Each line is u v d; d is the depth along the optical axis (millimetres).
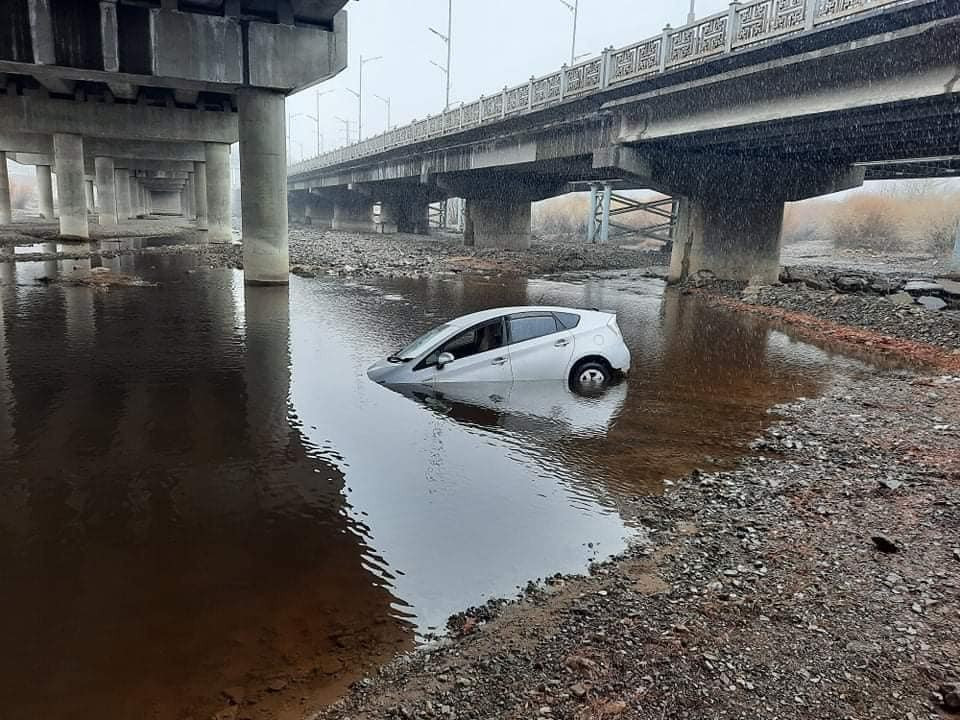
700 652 4371
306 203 101875
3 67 17922
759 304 22875
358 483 7320
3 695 4164
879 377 12875
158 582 5430
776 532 6227
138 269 27000
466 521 6516
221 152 42688
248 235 22922
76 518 6445
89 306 18016
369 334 15258
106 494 6945
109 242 40688
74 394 10266
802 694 3941
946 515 6375
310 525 6391
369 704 4074
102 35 18109
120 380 11055
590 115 28281
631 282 30500
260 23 20047
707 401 10781
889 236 63250
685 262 29406
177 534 6188
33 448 8117
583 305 22250
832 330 18078
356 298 21281
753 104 20375
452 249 43844
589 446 8547
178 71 19312
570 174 45281
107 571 5578
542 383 11023
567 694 4039
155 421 9125
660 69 22641
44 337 14117
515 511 6730
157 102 36969
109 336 14367
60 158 37719
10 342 13570
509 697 4059
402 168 54250
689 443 8773
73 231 38594
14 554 5805
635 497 7113
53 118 36000
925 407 10586
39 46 17609
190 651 4605
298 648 4656
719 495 7141
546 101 30281
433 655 4562
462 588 5410
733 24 19406
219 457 7938
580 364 11164
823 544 5930
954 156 26547
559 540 6188
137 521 6410
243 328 15641
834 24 16250
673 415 9938
